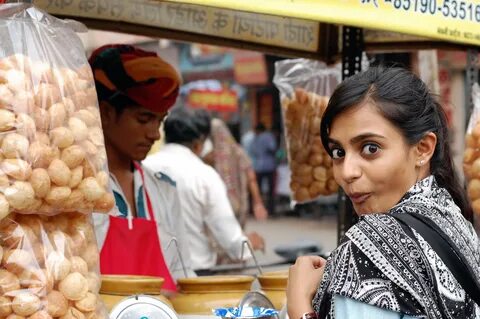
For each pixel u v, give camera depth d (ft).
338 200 10.89
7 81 5.58
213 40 10.49
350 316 5.19
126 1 9.73
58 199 5.60
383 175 5.57
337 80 11.28
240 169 22.89
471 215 6.04
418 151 5.74
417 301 5.15
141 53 9.77
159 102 9.71
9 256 5.49
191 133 14.57
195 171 13.64
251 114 48.19
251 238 14.96
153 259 9.30
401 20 7.30
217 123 22.80
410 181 5.71
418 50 11.11
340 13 6.79
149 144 9.91
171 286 9.32
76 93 5.93
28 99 5.57
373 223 5.38
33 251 5.56
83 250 5.89
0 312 5.43
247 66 46.47
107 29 9.72
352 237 5.38
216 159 22.65
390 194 5.67
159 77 9.66
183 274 10.32
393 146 5.57
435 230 5.37
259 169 45.34
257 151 45.55
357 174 5.59
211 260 13.85
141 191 10.09
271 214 44.80
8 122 5.48
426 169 5.83
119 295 7.07
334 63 11.34
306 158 11.03
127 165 10.02
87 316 5.74
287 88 11.30
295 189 11.17
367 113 5.55
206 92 42.57
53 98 5.71
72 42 6.10
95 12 9.59
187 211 13.60
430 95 5.85
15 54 5.72
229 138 22.91
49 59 5.84
